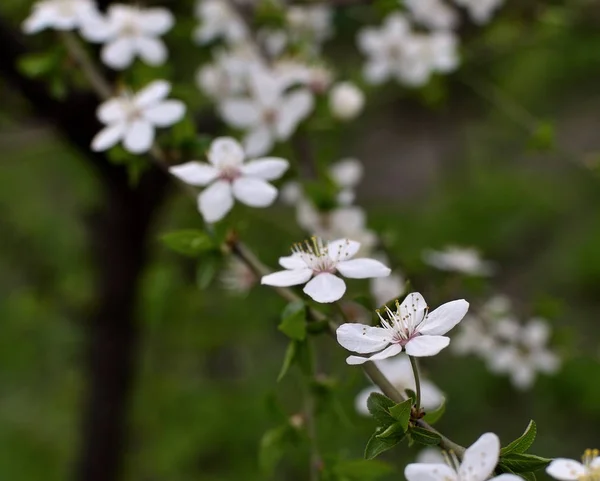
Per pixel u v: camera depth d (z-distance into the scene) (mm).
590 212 1104
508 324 557
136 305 617
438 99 580
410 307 408
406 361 467
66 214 1015
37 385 984
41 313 641
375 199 1134
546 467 399
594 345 936
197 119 577
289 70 530
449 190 1138
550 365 558
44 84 532
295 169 496
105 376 625
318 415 453
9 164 1026
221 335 831
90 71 498
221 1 543
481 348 560
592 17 599
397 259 535
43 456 936
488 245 1082
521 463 400
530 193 1131
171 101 472
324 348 487
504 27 590
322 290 418
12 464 921
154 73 507
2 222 1014
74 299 631
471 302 554
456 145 1146
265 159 454
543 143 538
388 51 556
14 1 542
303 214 513
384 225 536
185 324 804
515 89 1140
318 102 533
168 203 646
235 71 538
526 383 557
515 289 1042
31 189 1043
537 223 1107
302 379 452
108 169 567
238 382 977
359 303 429
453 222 1102
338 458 448
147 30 500
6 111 561
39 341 917
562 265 1051
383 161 1184
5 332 919
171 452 917
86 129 550
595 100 1192
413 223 1093
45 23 493
